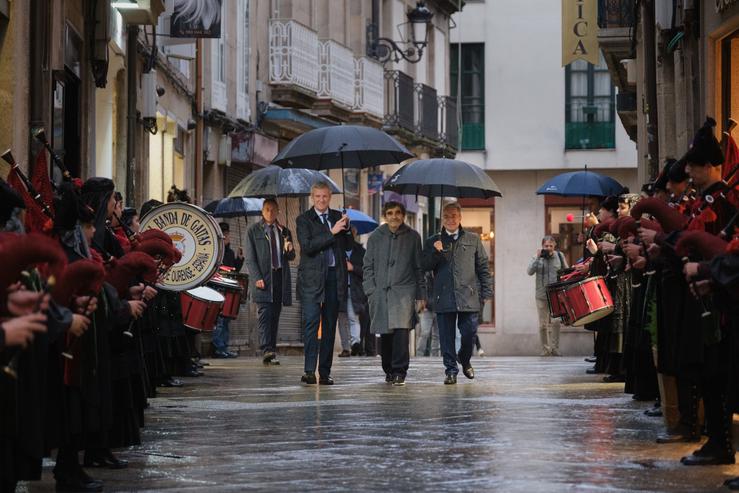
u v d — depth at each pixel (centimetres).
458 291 2622
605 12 4256
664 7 2898
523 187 7900
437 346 4622
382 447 1538
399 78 6475
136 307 1348
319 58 5653
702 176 1370
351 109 5931
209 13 3850
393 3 6581
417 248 2617
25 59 2298
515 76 7856
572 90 7812
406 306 2592
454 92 7912
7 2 2245
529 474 1309
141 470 1367
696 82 2467
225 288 2891
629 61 4616
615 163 7769
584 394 2316
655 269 1447
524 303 7838
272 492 1218
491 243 7869
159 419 1878
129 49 3519
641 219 1505
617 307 2600
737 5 2072
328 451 1505
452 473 1322
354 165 2956
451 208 2636
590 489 1211
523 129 7850
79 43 2936
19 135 2269
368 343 4425
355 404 2119
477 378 2806
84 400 1255
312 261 2597
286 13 5466
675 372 1405
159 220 2341
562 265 4391
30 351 1055
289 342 5191
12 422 1042
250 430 1728
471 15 7875
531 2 7825
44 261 955
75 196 1287
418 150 7044
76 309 1098
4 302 948
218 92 4775
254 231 3384
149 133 3875
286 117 5334
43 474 1371
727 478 1271
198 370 3106
